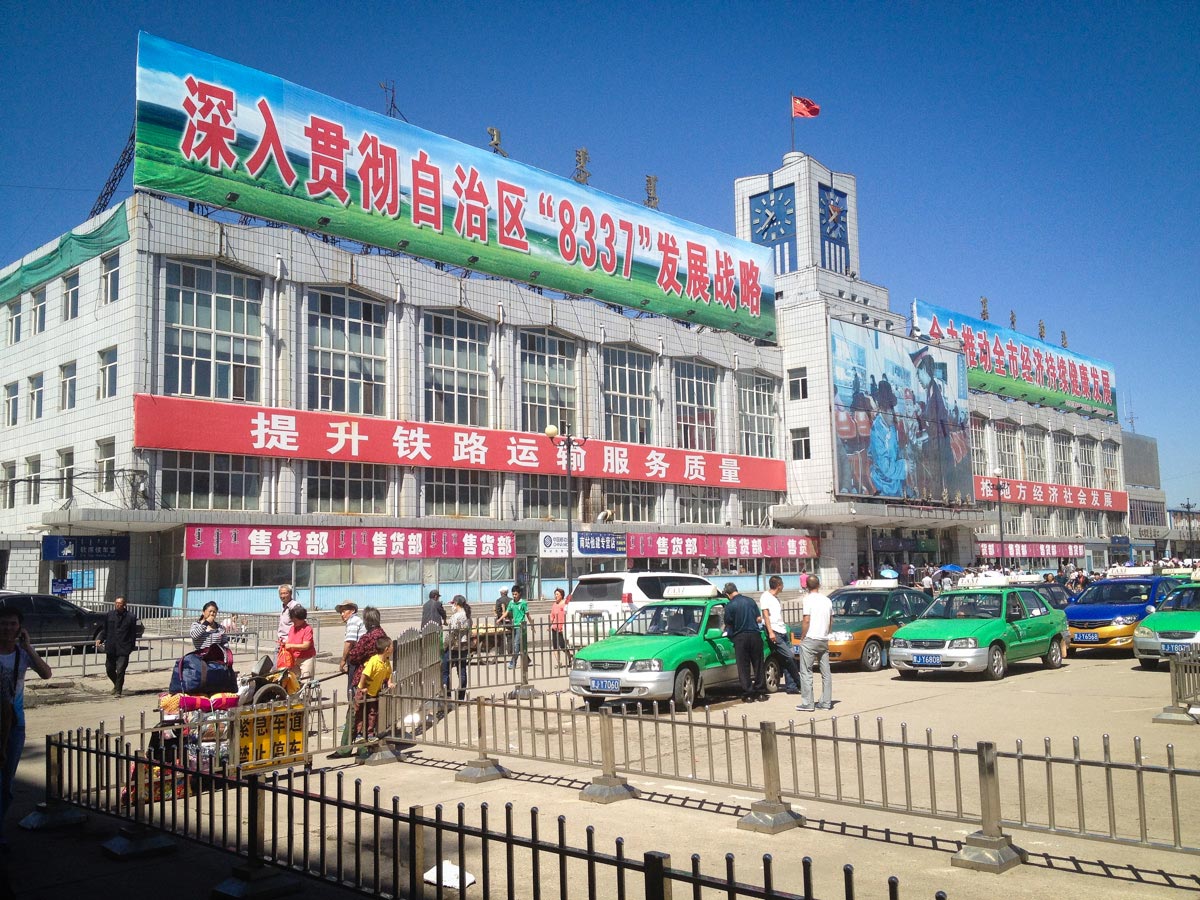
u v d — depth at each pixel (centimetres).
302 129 3466
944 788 869
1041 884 599
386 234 3691
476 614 3653
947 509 6025
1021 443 7431
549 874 643
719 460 5100
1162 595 2041
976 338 7056
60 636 2388
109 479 3089
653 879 392
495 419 4062
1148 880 603
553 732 1262
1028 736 1084
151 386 3069
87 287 3331
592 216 4550
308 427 3388
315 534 3300
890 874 623
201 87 3209
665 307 4881
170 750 924
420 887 494
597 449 4431
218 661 1016
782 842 699
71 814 801
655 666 1327
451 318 3972
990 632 1642
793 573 5334
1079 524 8056
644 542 4469
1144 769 614
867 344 5659
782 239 6131
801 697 1420
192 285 3212
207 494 3175
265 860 618
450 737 1238
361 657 1112
